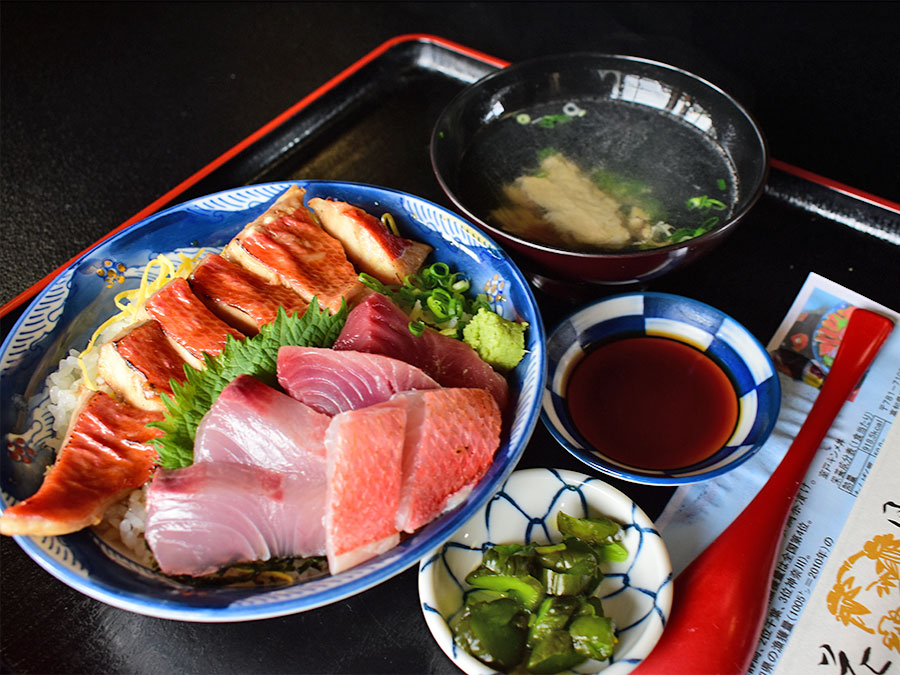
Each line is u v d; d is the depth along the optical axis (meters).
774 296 0.34
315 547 0.25
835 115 0.42
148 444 0.28
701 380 0.30
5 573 0.27
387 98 0.44
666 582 0.24
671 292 0.34
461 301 0.32
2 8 0.59
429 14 0.54
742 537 0.26
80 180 0.44
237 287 0.31
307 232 0.33
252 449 0.25
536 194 0.34
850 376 0.30
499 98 0.37
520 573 0.24
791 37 0.48
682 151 0.35
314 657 0.25
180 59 0.53
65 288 0.32
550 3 0.53
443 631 0.23
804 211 0.36
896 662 0.24
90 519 0.26
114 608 0.26
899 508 0.27
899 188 0.38
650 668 0.23
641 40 0.49
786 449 0.29
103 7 0.58
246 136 0.47
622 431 0.29
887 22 0.48
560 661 0.22
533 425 0.26
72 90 0.51
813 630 0.24
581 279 0.31
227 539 0.25
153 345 0.29
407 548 0.23
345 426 0.24
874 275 0.34
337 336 0.30
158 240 0.34
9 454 0.28
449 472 0.25
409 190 0.40
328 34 0.53
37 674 0.25
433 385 0.27
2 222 0.42
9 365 0.29
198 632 0.25
